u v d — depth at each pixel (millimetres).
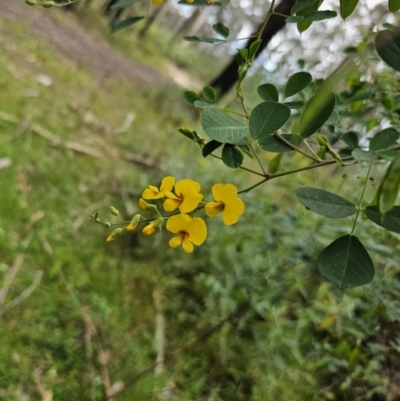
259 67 408
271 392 368
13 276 409
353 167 255
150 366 388
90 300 426
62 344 377
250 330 394
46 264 437
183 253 476
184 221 127
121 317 426
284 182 358
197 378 384
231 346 400
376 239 280
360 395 337
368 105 225
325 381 378
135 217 141
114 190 580
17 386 339
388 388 305
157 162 658
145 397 362
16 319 378
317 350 340
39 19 1042
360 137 210
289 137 129
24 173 531
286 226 351
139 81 1114
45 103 706
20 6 1024
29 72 769
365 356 319
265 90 141
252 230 411
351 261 111
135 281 462
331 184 311
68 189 547
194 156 588
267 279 372
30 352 363
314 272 371
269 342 374
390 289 281
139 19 156
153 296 448
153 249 490
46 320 390
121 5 154
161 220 137
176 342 413
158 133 830
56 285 422
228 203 126
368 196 270
